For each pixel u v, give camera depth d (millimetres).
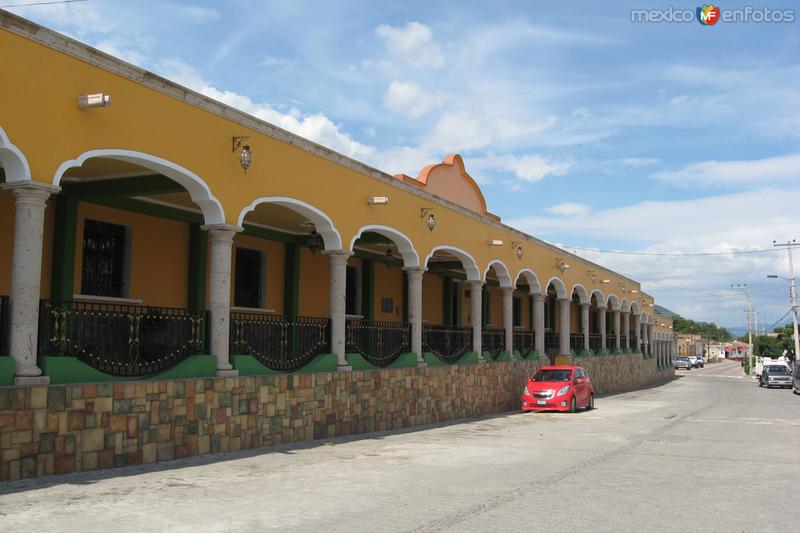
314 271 19688
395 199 17469
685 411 23156
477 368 21406
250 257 17766
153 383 10273
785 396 35062
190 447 10836
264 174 12875
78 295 13117
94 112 9672
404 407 17156
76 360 9445
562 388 22328
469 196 25125
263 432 12383
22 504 7238
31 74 8875
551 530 6555
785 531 6668
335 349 14953
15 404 8391
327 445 13039
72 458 9023
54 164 9102
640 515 7262
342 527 6512
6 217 12102
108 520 6605
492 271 27969
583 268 33469
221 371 11703
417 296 18406
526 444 13531
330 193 14828
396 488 8555
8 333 8836
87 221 13578
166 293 15023
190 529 6340
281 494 8062
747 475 9992
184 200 14414
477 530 6504
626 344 43812
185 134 11164
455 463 10828
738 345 165375
